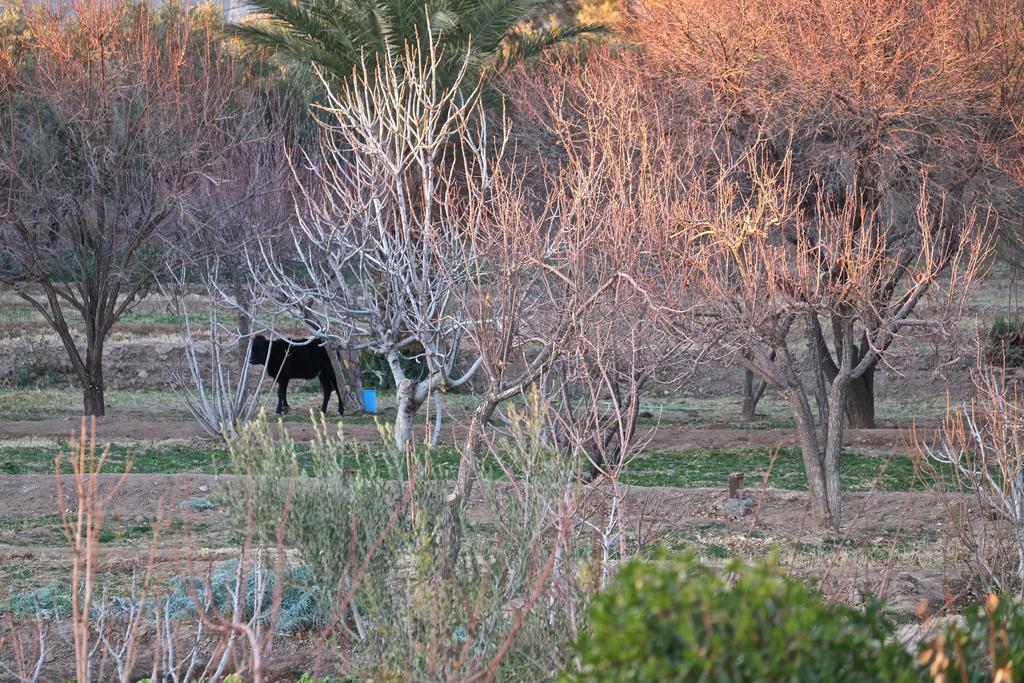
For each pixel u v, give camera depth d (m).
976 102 34.12
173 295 45.59
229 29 45.62
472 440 16.03
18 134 40.81
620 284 20.38
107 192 41.62
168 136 40.97
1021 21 34.75
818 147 33.97
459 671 10.48
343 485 12.73
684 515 27.89
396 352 20.03
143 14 44.62
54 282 66.00
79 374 43.62
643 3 37.75
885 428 45.12
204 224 38.94
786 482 32.75
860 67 31.45
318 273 30.19
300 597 16.23
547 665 10.68
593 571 10.48
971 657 6.68
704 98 35.50
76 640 9.55
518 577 11.52
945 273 35.69
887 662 6.11
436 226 21.08
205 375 58.53
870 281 24.92
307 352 47.81
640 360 22.19
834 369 43.94
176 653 15.17
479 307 17.62
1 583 19.06
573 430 15.45
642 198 23.11
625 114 29.19
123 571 19.27
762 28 32.72
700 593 5.73
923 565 21.14
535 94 41.44
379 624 11.29
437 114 19.45
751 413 49.28
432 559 11.67
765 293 24.31
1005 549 19.33
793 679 5.55
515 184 28.94
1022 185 33.41
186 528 12.32
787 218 25.59
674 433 42.19
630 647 5.66
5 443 37.44
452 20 42.00
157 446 37.41
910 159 33.28
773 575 6.02
